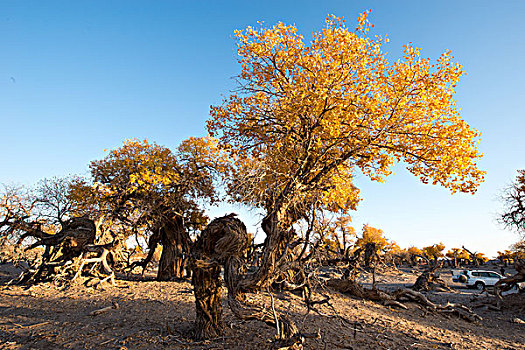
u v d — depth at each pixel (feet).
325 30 42.14
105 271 78.59
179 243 85.87
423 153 41.96
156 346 27.76
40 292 58.70
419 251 298.56
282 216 24.04
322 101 39.27
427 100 41.09
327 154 34.68
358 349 31.32
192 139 90.02
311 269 25.75
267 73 44.75
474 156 39.55
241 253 28.19
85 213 83.46
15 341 29.25
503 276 113.29
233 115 44.24
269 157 33.06
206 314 30.27
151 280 86.02
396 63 41.75
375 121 38.22
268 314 23.85
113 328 33.27
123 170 87.30
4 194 71.92
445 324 50.29
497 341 41.63
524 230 106.63
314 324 38.04
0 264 114.01
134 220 80.38
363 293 63.52
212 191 87.97
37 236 76.38
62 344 28.43
